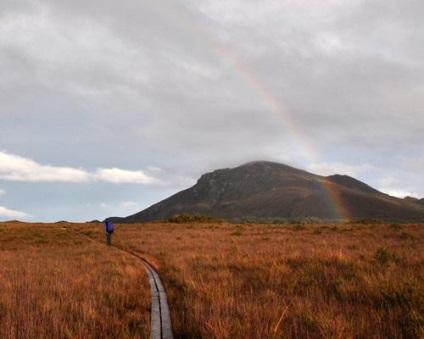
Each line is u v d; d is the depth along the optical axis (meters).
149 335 6.66
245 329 6.19
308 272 11.68
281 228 49.56
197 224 71.12
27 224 80.94
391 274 10.23
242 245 24.59
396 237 27.39
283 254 16.66
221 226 61.31
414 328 5.95
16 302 9.04
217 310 7.27
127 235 42.53
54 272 14.47
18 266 17.02
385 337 5.86
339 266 12.78
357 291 8.71
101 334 6.61
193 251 21.61
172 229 54.41
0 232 48.66
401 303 7.49
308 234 34.91
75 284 11.28
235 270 13.41
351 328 6.11
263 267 13.16
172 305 9.02
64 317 7.51
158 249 24.55
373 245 20.88
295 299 8.23
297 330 6.36
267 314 7.05
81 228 62.91
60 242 34.31
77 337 6.38
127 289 10.66
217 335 5.92
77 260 19.58
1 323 7.32
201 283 10.40
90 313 7.70
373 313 6.92
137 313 8.15
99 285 10.83
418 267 11.96
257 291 9.55
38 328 6.79
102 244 32.12
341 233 34.09
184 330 6.89
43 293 10.15
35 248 28.58
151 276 14.27
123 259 18.92
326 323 6.23
